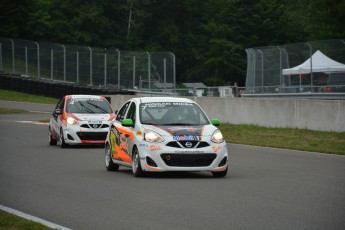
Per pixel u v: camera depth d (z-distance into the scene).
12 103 114.25
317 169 32.97
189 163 28.61
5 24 190.38
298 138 50.88
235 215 19.42
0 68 133.88
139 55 106.44
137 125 30.17
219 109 65.06
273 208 20.67
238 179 28.66
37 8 193.00
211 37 197.38
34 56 127.81
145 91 103.56
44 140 54.12
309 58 78.12
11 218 18.53
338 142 47.62
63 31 194.75
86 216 19.45
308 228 17.36
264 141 50.62
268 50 82.44
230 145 49.31
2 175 30.48
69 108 48.34
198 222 18.33
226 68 188.50
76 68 118.25
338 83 76.31
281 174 30.69
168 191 24.73
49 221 18.67
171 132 29.05
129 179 28.77
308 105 54.59
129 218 19.06
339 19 176.88
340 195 23.59
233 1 195.62
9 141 52.78
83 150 45.31
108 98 73.62
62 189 25.50
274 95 80.81
